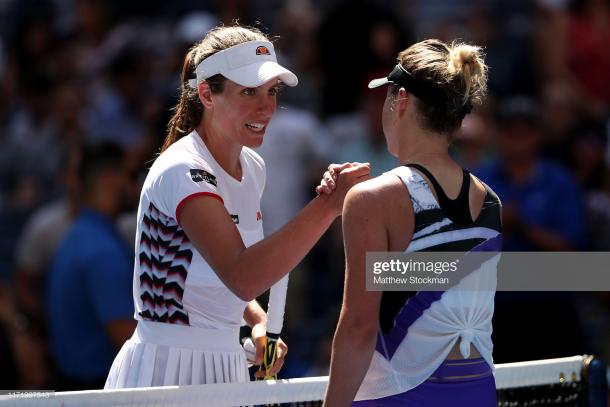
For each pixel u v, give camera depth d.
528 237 23.84
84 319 20.72
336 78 31.48
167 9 36.72
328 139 29.41
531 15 35.00
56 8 37.75
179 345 12.43
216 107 12.45
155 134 27.77
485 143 28.47
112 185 21.12
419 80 11.26
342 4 31.58
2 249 31.34
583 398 13.83
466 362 11.32
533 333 22.95
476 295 11.33
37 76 32.84
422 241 11.01
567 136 31.00
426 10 36.72
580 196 25.30
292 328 27.03
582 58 34.03
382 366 11.20
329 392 10.94
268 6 35.94
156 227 12.31
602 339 26.86
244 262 11.60
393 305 11.09
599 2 34.69
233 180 12.73
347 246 10.98
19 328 22.17
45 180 32.12
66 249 20.86
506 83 33.50
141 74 32.41
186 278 12.29
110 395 11.59
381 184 11.00
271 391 12.27
